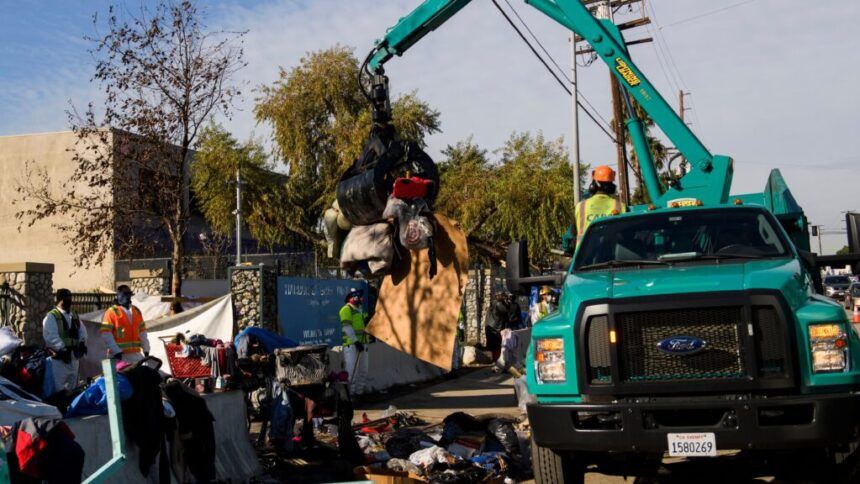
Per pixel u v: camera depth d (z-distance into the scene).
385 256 7.67
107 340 10.48
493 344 22.25
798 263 6.22
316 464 8.62
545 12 10.90
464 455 8.23
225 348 9.05
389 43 9.82
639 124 11.88
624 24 27.19
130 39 16.56
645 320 5.61
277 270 14.77
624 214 7.45
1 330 8.19
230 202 36.16
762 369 5.39
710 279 5.74
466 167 37.06
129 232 18.03
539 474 6.32
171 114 16.98
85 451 5.92
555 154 36.59
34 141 40.34
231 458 8.04
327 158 36.84
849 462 5.87
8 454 4.94
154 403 6.59
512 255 7.46
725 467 7.57
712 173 9.40
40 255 39.47
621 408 5.52
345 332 14.49
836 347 5.36
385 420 10.99
